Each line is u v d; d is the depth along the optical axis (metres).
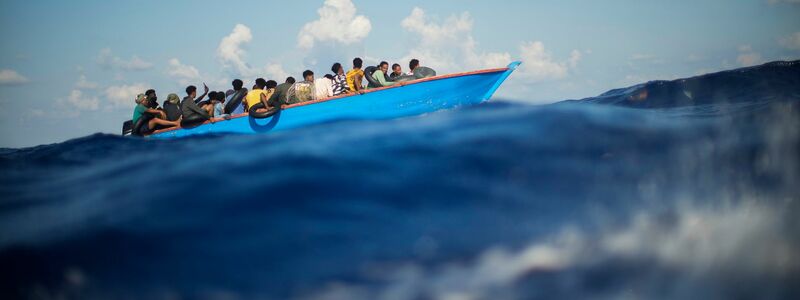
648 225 2.78
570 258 2.50
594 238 2.64
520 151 3.49
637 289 2.39
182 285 2.30
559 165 3.31
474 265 2.42
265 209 2.79
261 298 2.23
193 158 4.03
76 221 2.96
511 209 2.82
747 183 3.29
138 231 2.68
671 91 8.89
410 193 2.95
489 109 4.66
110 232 2.72
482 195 2.94
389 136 3.95
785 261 2.59
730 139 3.90
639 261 2.54
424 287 2.30
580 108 4.48
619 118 4.21
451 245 2.52
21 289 2.45
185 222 2.72
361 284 2.29
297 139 4.31
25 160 5.85
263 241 2.52
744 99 7.64
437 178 3.12
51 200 3.61
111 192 3.42
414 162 3.36
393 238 2.55
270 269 2.35
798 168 3.50
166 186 3.24
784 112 4.53
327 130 4.54
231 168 3.44
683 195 3.08
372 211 2.76
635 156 3.49
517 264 2.44
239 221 2.69
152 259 2.46
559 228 2.69
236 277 2.32
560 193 3.00
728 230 2.80
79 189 3.79
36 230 2.95
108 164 4.89
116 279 2.38
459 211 2.78
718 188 3.20
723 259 2.60
